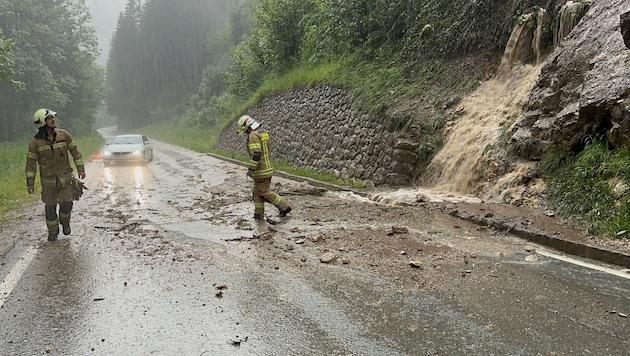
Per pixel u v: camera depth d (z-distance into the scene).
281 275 4.70
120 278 4.66
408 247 5.57
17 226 7.22
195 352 3.15
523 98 8.98
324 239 6.02
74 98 46.97
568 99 7.42
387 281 4.46
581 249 5.09
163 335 3.41
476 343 3.21
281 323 3.59
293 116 17.80
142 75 92.12
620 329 3.35
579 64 7.45
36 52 32.88
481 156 8.55
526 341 3.21
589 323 3.46
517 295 4.03
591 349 3.08
